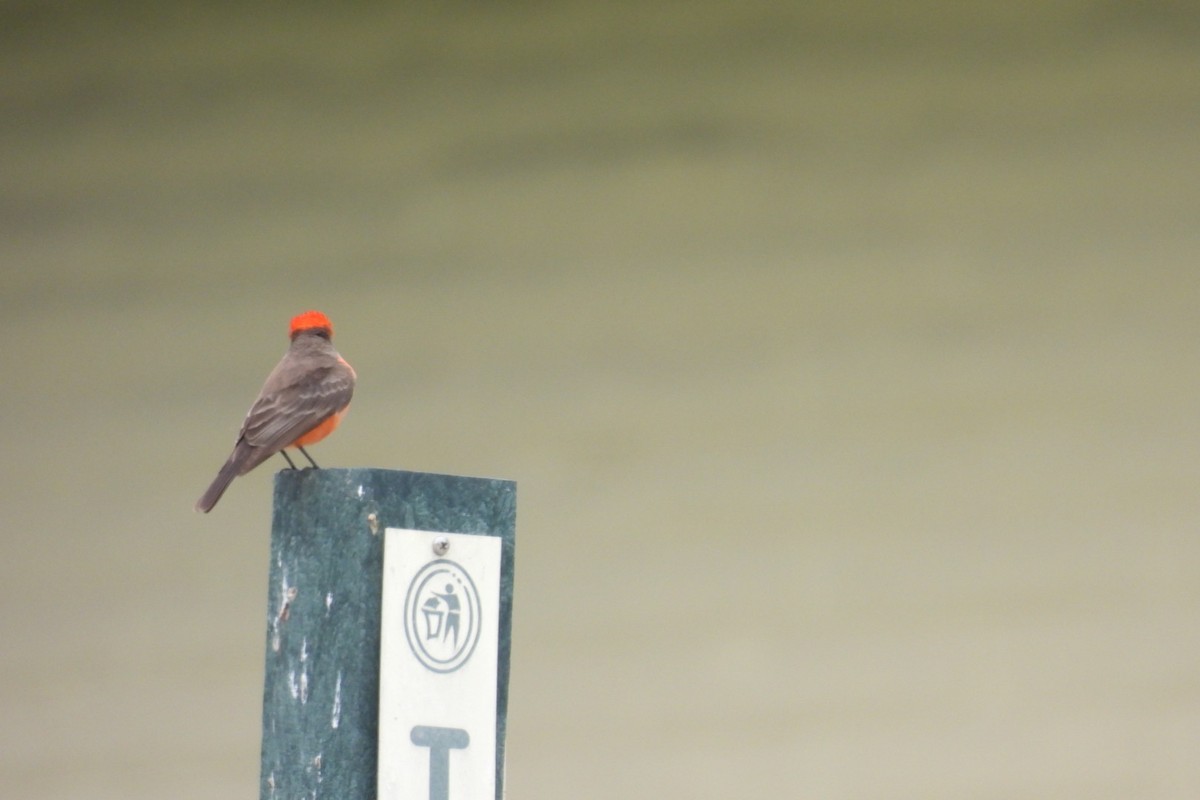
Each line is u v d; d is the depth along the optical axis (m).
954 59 13.99
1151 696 13.09
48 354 14.62
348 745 5.82
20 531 14.30
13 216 14.84
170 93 14.91
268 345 14.42
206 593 14.05
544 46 14.47
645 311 13.98
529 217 14.24
